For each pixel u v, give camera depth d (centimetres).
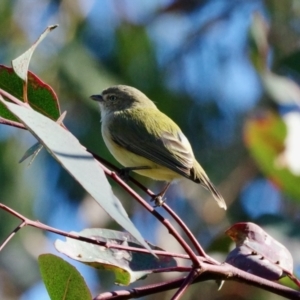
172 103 1340
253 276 547
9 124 534
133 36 1318
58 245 576
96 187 432
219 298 1227
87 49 1297
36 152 565
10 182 1211
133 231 418
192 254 518
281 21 1297
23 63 539
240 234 620
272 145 714
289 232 755
